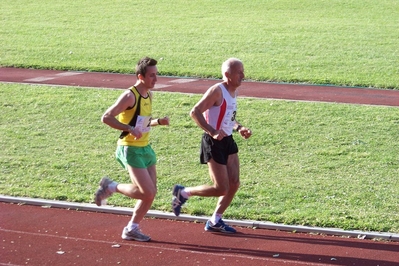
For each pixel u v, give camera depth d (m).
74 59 26.16
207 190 8.94
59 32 33.53
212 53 27.67
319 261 8.31
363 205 10.54
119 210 10.23
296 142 14.64
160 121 8.98
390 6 42.44
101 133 15.62
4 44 29.89
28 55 26.98
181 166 12.98
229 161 9.00
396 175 12.27
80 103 18.42
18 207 10.60
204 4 43.75
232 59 8.77
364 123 16.09
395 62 25.53
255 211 10.16
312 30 34.09
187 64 25.08
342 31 33.75
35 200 10.77
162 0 45.22
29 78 22.50
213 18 38.41
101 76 23.09
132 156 8.58
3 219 9.98
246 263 8.24
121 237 9.14
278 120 16.48
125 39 31.44
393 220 9.79
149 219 9.96
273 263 8.24
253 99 18.70
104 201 9.07
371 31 33.72
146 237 8.97
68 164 13.12
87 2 44.38
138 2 44.44
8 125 16.45
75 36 32.28
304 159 13.40
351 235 9.24
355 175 12.27
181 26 35.50
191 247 8.79
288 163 13.13
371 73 23.25
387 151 13.90
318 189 11.42
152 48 28.89
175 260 8.34
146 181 8.58
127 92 8.44
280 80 22.17
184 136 15.20
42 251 8.66
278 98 19.16
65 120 16.83
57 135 15.51
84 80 22.17
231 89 8.80
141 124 8.55
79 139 15.15
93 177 12.26
